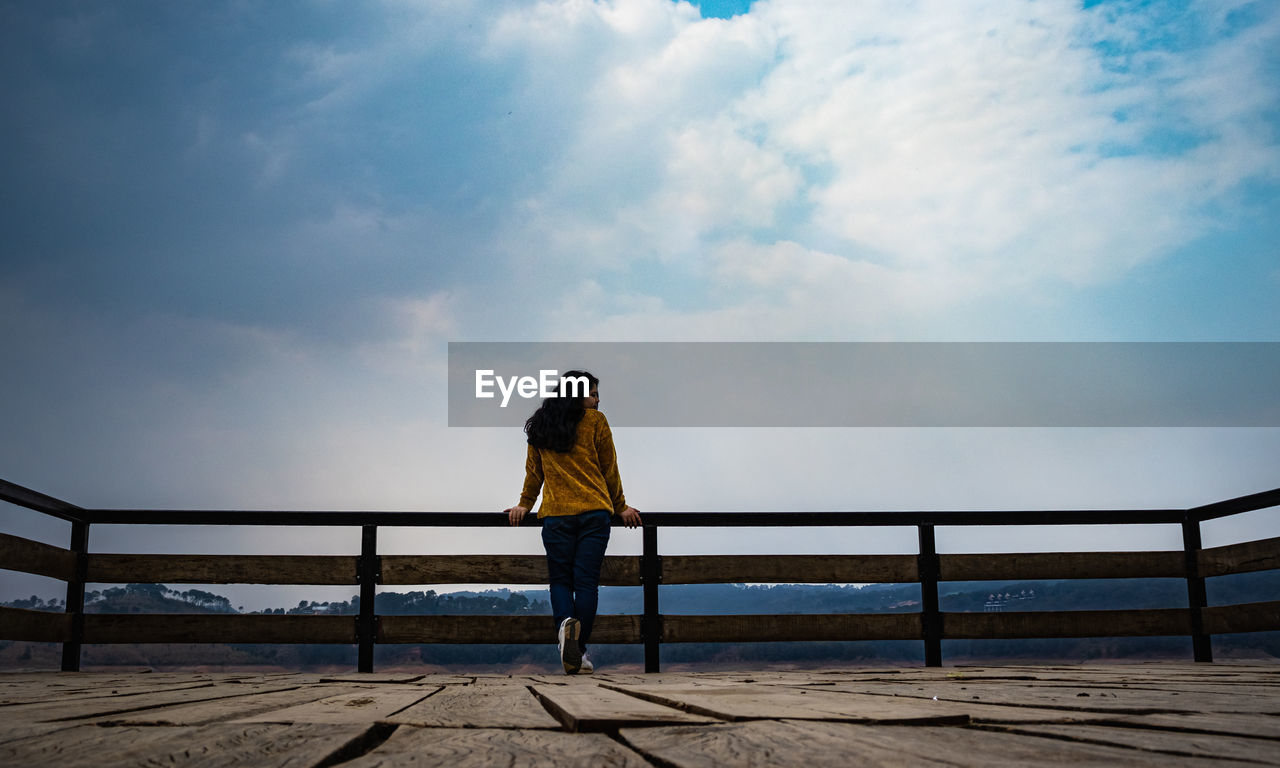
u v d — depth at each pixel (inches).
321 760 39.3
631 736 47.3
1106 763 35.5
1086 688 92.1
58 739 46.9
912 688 94.4
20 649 1726.1
